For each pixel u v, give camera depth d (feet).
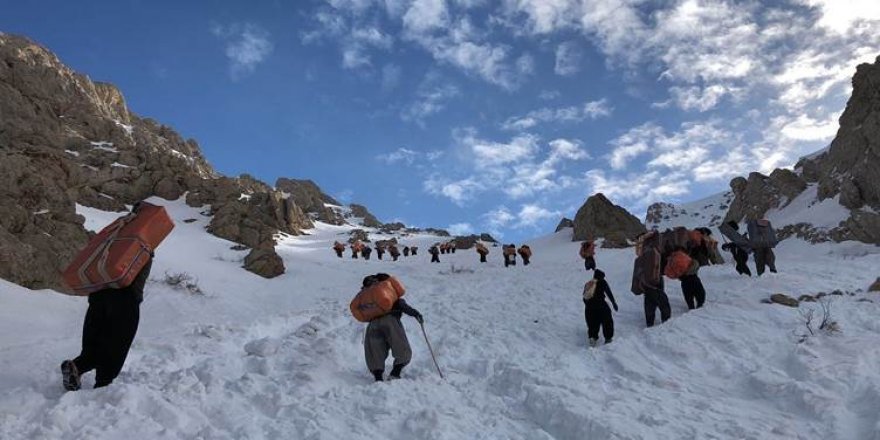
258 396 19.92
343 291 73.77
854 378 20.12
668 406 19.43
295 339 30.37
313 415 17.93
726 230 47.50
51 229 63.36
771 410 19.12
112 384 18.29
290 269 99.04
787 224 116.16
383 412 18.80
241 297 66.95
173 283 62.49
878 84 116.47
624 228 155.94
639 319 37.83
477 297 51.06
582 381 22.97
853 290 37.50
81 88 208.85
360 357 29.09
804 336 26.23
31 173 68.03
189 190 180.55
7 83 175.94
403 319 39.91
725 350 26.40
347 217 296.10
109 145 181.88
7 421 15.47
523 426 18.58
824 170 125.90
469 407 20.59
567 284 57.41
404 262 121.08
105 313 19.79
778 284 39.45
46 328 36.91
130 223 20.81
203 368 23.34
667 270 36.63
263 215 185.47
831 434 16.42
